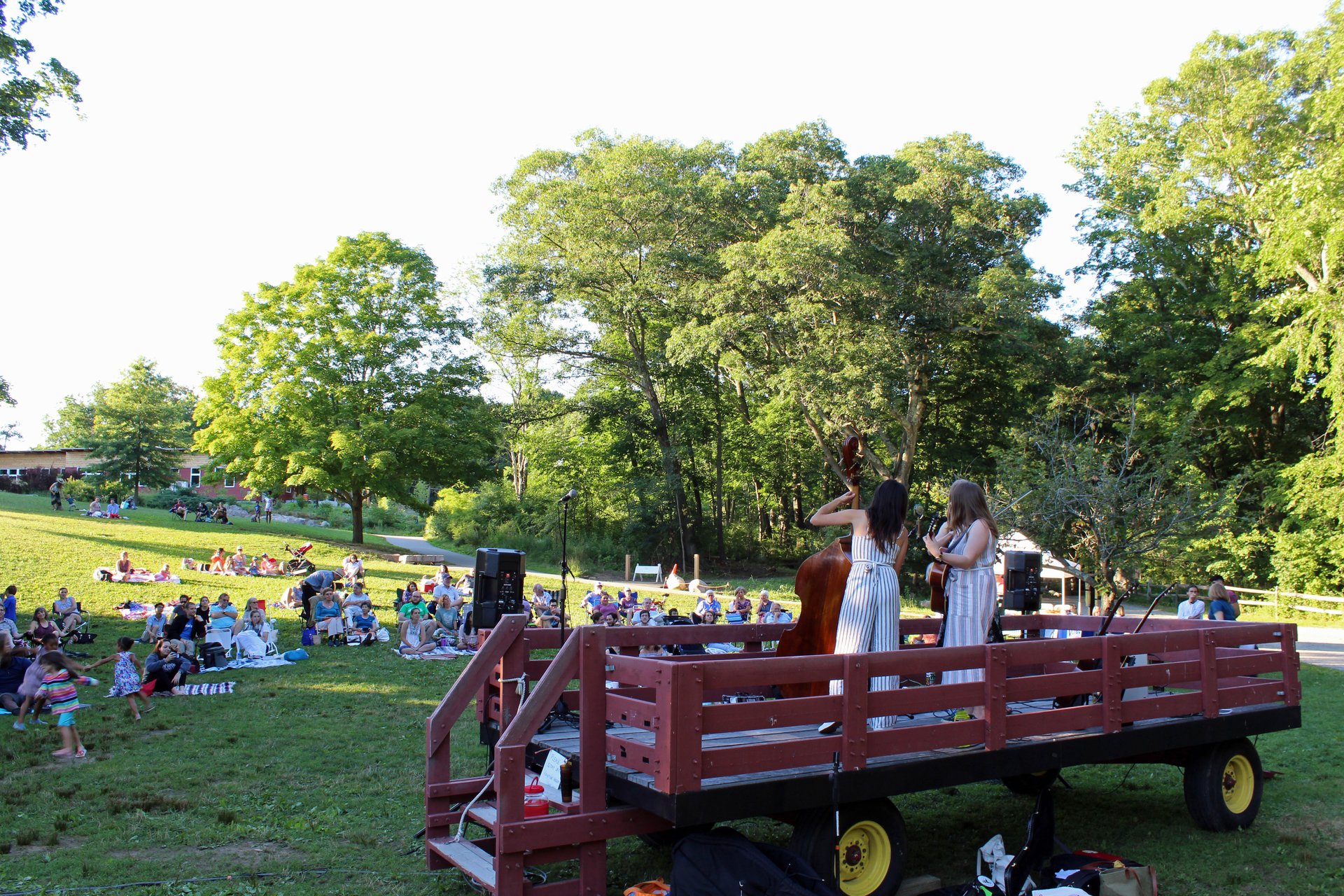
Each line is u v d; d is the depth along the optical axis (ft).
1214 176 115.03
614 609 64.90
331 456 118.01
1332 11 104.99
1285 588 97.25
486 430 130.11
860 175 117.60
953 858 20.98
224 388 124.77
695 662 15.25
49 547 83.41
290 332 121.29
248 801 25.00
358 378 124.57
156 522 119.24
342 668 49.78
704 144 132.26
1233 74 112.27
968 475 124.16
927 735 17.57
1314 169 88.89
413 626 55.31
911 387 122.93
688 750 14.85
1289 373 110.63
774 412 149.59
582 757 16.22
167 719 36.47
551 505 165.27
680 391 147.23
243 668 49.44
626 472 150.92
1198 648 22.27
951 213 117.70
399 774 28.07
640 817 16.48
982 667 18.53
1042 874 17.44
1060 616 29.73
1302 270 96.12
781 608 68.54
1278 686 24.12
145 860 20.24
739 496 169.37
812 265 106.01
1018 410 129.80
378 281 123.24
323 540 119.65
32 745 31.50
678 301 123.54
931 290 114.52
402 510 231.71
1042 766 19.13
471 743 32.58
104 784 26.68
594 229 123.34
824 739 16.30
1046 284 112.57
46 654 30.68
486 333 133.80
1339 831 23.16
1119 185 128.16
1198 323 124.36
